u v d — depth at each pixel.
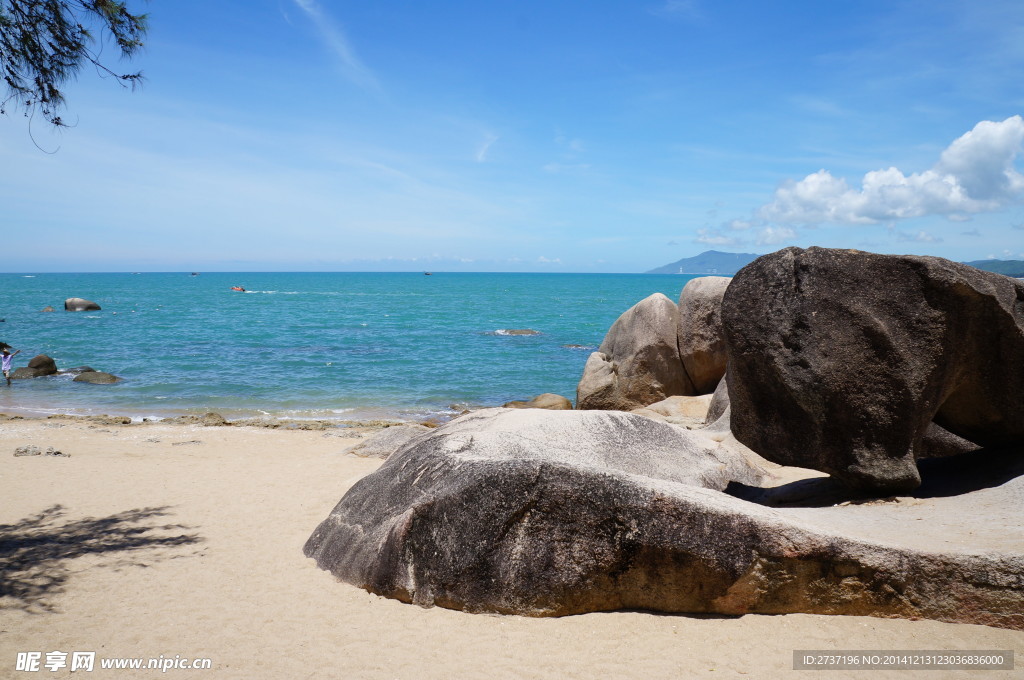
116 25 6.82
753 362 6.11
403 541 5.21
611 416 7.57
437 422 16.77
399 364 26.58
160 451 11.84
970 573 4.52
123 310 56.72
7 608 5.20
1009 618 4.45
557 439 6.93
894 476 5.79
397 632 4.70
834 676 4.07
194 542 6.75
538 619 4.79
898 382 5.71
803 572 4.70
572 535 4.86
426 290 113.62
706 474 7.21
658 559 4.79
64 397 19.89
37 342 32.69
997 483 6.05
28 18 6.60
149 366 25.66
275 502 8.27
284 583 5.58
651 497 4.84
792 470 8.26
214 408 18.55
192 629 4.83
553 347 32.12
